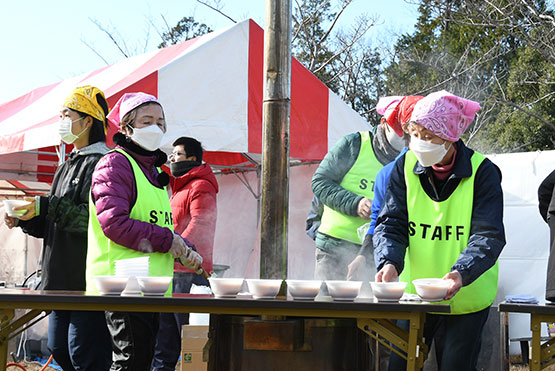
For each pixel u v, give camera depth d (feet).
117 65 25.02
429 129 8.93
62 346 10.98
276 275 9.24
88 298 7.60
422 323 8.20
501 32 63.31
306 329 8.34
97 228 9.70
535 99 59.72
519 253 20.29
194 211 15.72
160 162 10.37
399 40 75.25
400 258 9.33
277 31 9.36
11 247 26.76
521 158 20.59
